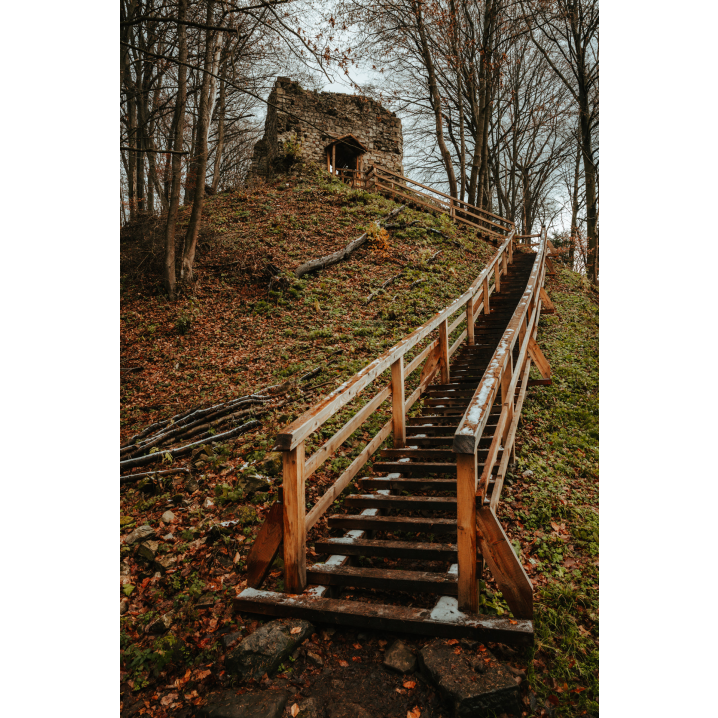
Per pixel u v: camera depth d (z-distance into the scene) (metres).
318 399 7.00
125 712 2.59
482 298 10.08
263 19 7.39
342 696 2.43
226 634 2.93
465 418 2.89
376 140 25.38
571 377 7.10
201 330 10.49
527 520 3.90
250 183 22.08
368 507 4.01
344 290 11.77
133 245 14.75
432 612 2.76
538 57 26.33
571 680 2.46
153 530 4.27
